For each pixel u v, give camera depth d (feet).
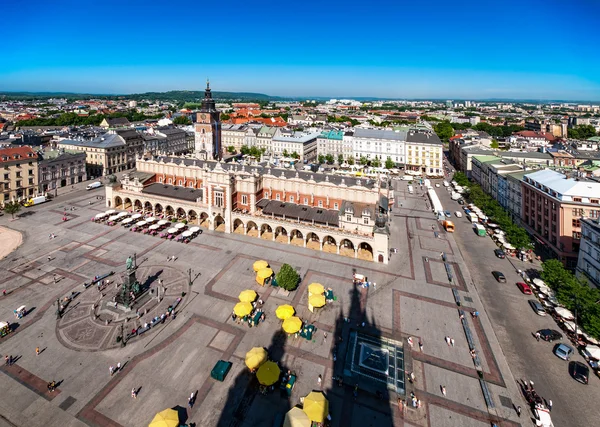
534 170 490.49
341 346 232.94
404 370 213.66
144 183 485.97
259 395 193.36
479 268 341.82
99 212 468.34
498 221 420.36
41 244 367.04
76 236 389.19
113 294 282.36
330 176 427.33
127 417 177.99
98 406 183.42
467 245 396.98
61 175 581.12
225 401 189.06
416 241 405.18
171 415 168.25
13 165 495.82
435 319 262.26
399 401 191.83
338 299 285.84
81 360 213.87
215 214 415.44
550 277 275.59
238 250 368.27
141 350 223.51
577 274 310.24
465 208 527.81
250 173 415.85
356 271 331.98
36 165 529.04
